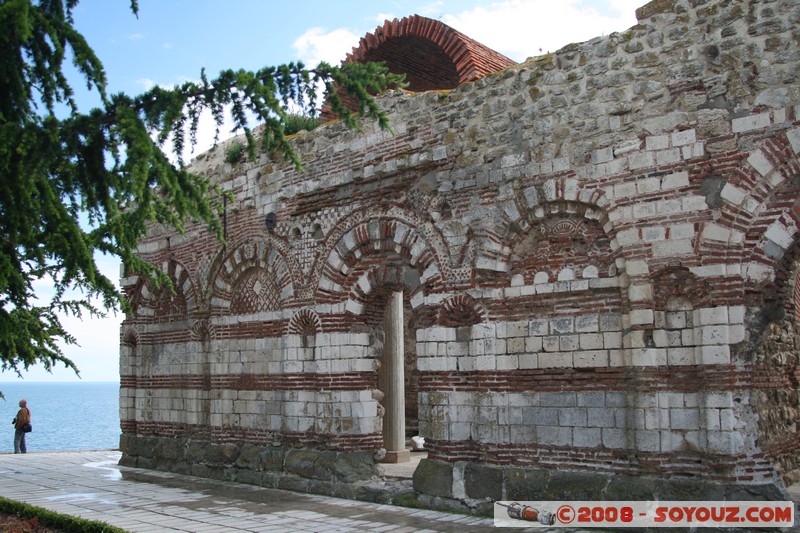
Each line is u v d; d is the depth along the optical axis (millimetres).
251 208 18953
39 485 18344
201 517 13727
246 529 12555
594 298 12688
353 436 16141
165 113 8617
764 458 11094
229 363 19156
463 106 14633
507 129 13922
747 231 11273
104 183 9117
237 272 19281
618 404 12211
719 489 10930
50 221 9242
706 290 11398
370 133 16172
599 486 12023
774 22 11242
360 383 16359
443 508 13766
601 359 12469
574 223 13070
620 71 12648
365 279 16312
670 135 11984
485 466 13492
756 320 11344
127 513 14242
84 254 9281
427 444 14352
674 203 11820
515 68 14117
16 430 27531
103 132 8836
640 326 11898
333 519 13320
